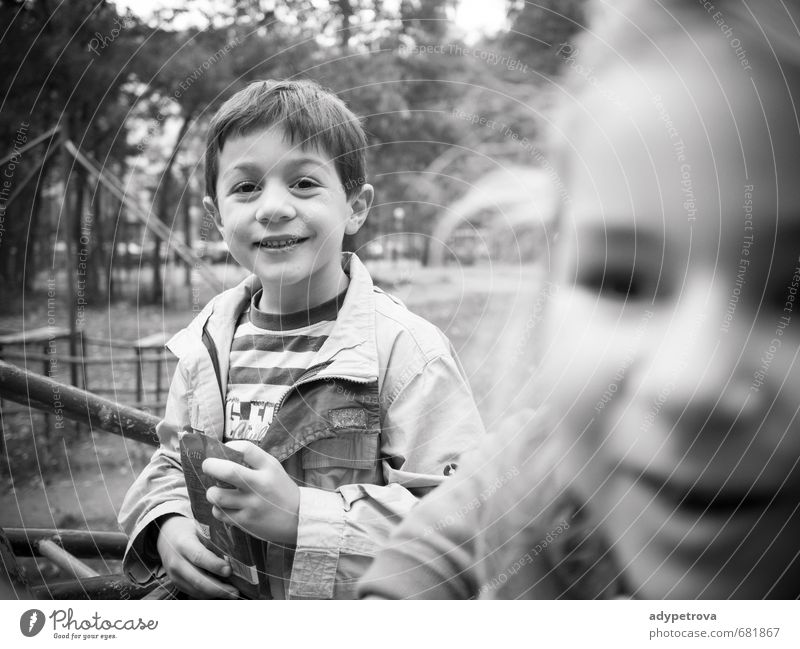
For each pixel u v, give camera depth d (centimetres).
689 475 60
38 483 188
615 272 57
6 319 273
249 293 100
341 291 94
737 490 59
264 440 85
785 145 54
